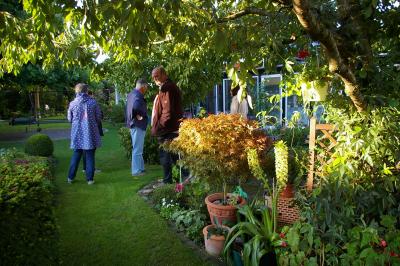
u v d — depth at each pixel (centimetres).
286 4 190
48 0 184
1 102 1862
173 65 586
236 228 278
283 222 295
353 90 213
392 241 204
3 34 263
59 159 759
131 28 167
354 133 219
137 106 545
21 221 199
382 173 222
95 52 306
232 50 216
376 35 252
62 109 2452
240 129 302
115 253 305
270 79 857
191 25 235
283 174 249
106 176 577
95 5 169
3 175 236
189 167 322
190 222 349
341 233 218
